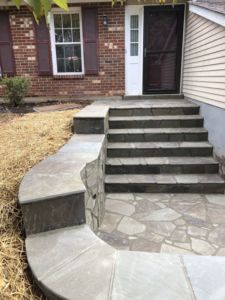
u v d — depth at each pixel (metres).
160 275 1.30
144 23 5.93
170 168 3.92
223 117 3.73
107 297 1.17
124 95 6.32
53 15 5.95
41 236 1.70
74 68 6.36
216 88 3.97
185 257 1.45
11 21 5.92
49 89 6.38
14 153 2.91
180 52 6.11
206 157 4.15
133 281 1.26
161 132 4.42
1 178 2.30
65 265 1.40
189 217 3.01
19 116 4.84
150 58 6.19
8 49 6.12
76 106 5.67
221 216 3.02
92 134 3.82
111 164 3.91
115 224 2.88
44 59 6.16
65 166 2.38
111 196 3.58
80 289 1.22
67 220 1.79
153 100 5.86
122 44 5.99
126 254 1.47
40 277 1.32
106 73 6.21
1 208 1.95
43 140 3.43
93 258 1.45
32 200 1.70
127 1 5.61
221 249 2.45
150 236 2.66
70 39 6.15
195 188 3.63
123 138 4.45
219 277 1.29
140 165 3.90
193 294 1.18
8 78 5.88
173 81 6.35
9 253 1.61
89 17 5.83
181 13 5.85
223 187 3.61
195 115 4.84
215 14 3.86
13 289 1.39
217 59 3.91
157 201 3.41
